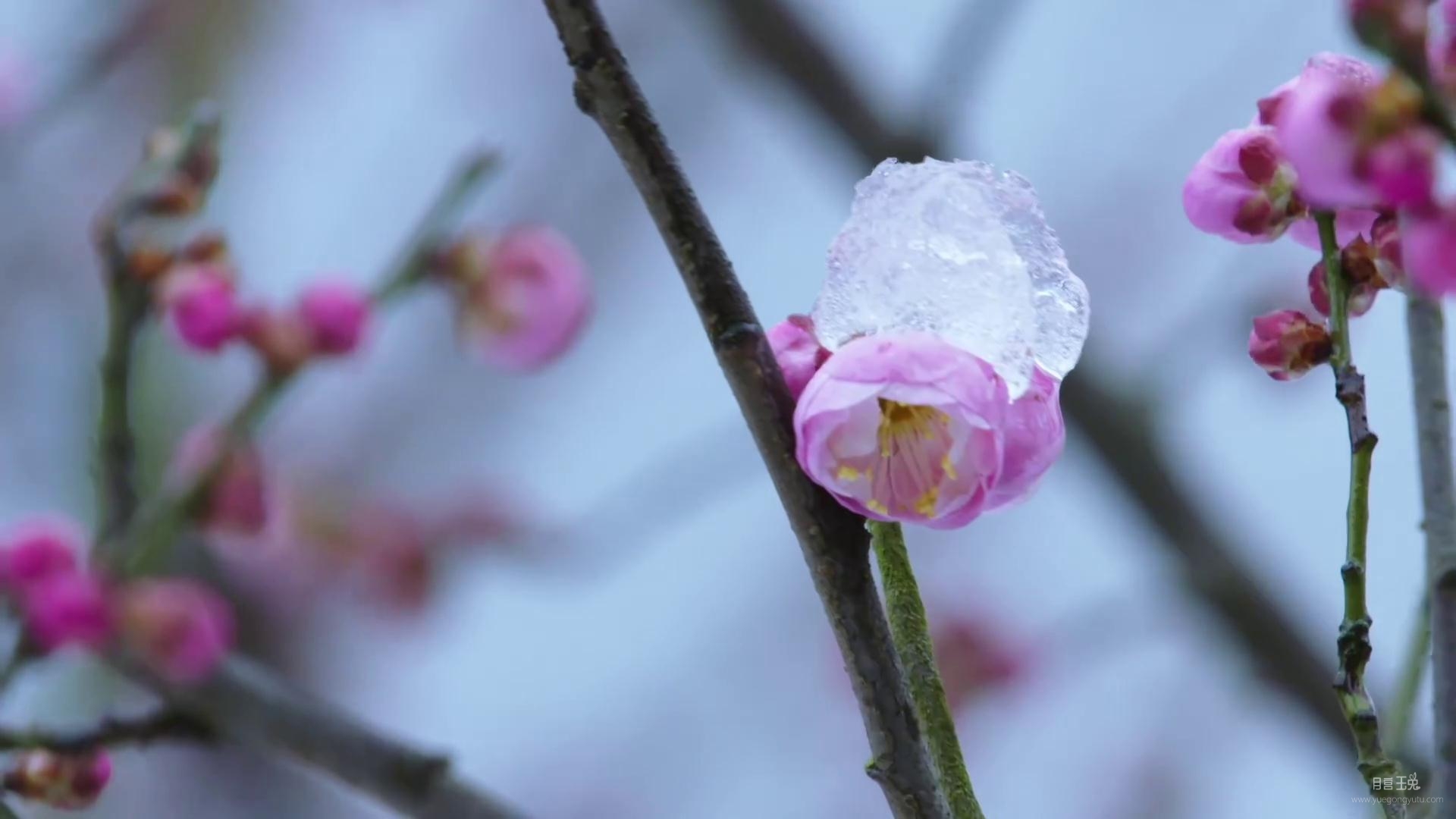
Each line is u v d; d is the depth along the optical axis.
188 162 0.67
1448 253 0.53
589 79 0.53
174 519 0.67
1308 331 0.55
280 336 0.67
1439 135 0.53
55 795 0.62
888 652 0.53
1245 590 1.03
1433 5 0.53
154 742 0.67
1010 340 0.53
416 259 0.75
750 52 1.00
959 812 0.53
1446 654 0.54
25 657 0.65
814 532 0.53
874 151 0.97
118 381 0.67
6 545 0.65
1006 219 0.54
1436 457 0.55
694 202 0.53
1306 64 0.54
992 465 0.52
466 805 0.72
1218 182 0.55
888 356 0.52
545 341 0.78
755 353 0.53
